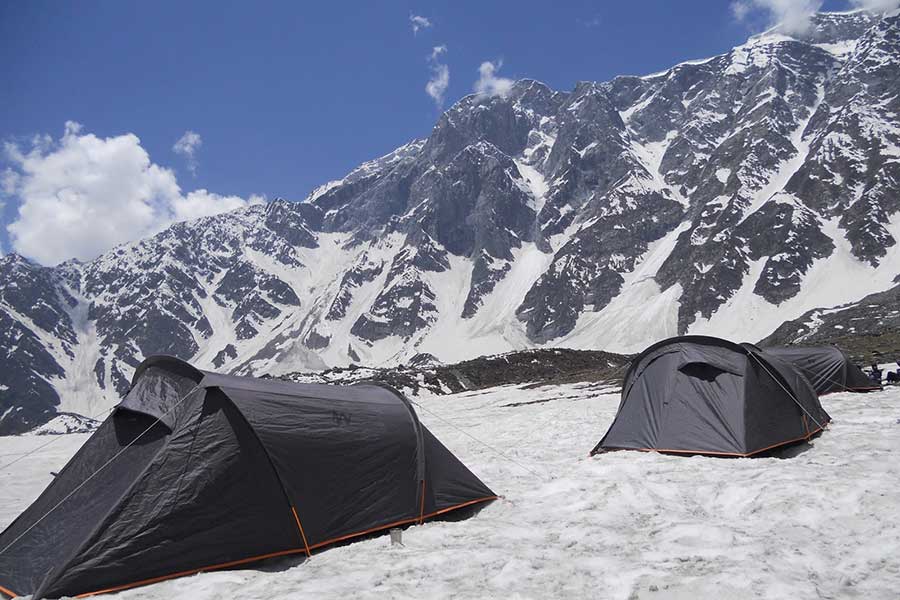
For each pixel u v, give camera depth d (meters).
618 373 49.22
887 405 17.92
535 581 6.62
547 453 16.20
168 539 7.93
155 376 9.58
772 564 6.45
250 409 9.10
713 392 13.95
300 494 8.91
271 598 6.71
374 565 7.65
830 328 117.38
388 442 10.06
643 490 10.13
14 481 19.77
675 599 5.89
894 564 6.22
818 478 9.55
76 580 7.36
